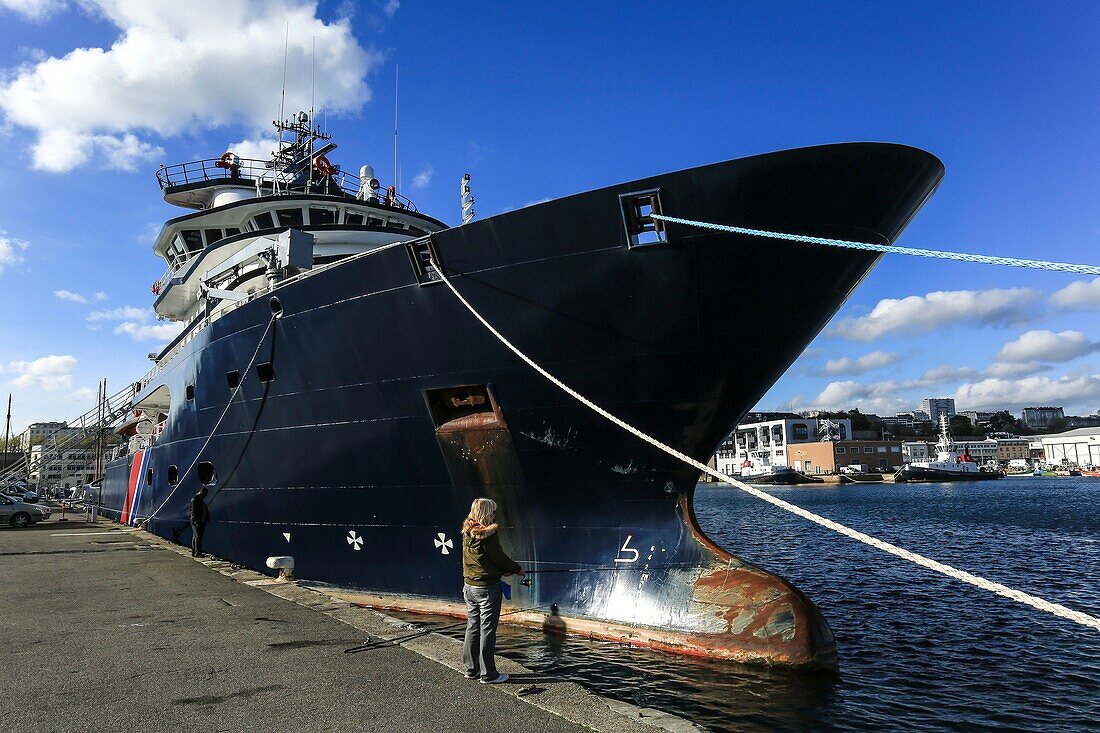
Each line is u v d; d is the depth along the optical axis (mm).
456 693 4281
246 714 3904
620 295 6758
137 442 20109
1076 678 7352
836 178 6246
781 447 109062
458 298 7391
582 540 7559
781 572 14883
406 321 7844
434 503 8273
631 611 7141
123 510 21109
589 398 7207
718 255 6449
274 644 5473
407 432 8219
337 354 8586
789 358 7086
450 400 7938
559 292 6938
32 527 19766
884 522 30125
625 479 7367
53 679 4559
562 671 6332
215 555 11547
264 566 10336
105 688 4371
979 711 6309
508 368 7375
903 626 9773
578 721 3818
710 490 86750
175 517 13672
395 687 4395
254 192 15641
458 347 7559
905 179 6461
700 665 6508
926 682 7113
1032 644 8750
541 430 7441
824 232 6434
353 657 5078
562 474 7527
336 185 15969
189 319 16234
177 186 16000
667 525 7270
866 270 6996
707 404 7020
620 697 5762
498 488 7840
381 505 8695
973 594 12219
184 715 3885
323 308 8594
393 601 8641
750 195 6277
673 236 6449
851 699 6184
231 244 12953
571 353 7098
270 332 9453
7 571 9852
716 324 6695
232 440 10758
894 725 5762
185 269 13727
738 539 22344
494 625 4562
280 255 10156
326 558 9367
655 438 7203
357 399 8547
